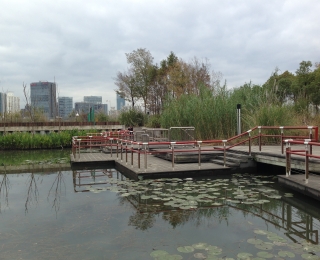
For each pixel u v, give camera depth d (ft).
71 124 79.61
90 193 24.25
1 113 84.23
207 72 90.17
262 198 21.88
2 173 35.01
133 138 58.23
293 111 46.47
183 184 26.30
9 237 15.24
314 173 24.98
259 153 30.50
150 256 12.85
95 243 14.34
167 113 55.36
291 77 105.81
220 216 18.17
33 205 21.13
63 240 14.76
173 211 19.16
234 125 47.96
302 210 19.39
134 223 17.03
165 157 37.86
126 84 105.19
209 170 29.99
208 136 48.26
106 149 49.19
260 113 42.27
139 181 27.63
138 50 102.17
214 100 49.80
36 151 60.13
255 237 14.88
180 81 87.40
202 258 12.54
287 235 15.24
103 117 95.81
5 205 21.22
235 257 12.59
